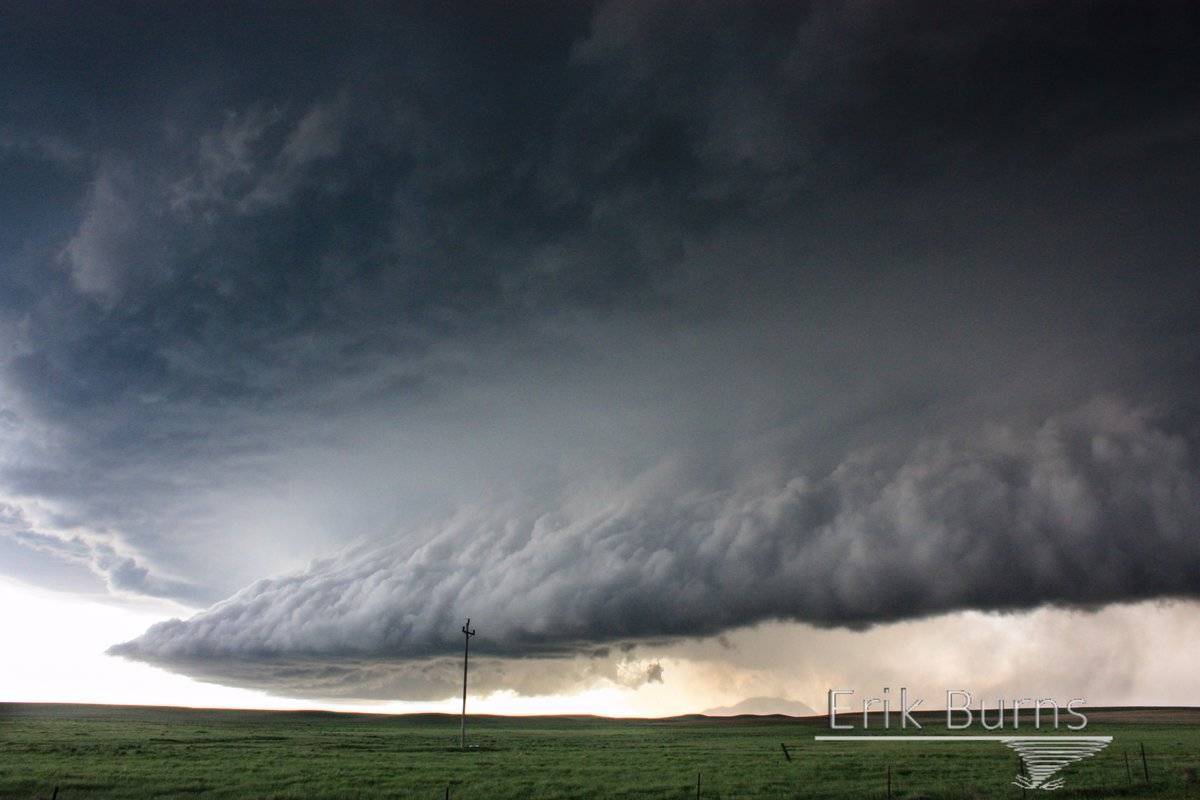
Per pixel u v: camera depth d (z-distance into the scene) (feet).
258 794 153.89
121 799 149.38
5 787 158.30
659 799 151.74
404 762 223.30
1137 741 301.22
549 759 238.07
